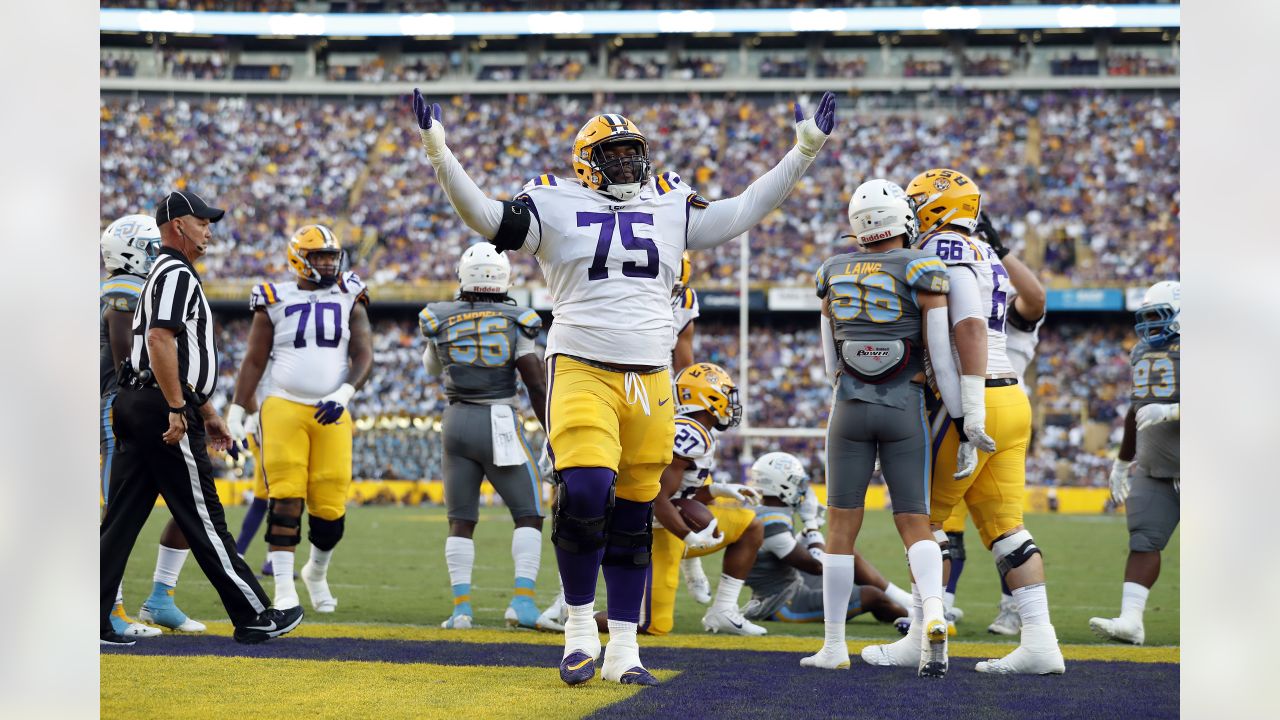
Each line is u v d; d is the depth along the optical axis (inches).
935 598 642.8
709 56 4862.2
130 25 4606.3
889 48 4810.5
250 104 4525.1
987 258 724.7
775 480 952.3
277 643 744.3
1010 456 705.6
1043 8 4439.0
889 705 541.0
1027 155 4239.7
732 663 691.4
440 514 2630.4
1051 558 1700.3
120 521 709.9
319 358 956.6
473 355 906.7
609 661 610.2
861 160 4232.3
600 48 4849.9
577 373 609.6
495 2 4817.9
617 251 609.6
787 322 3919.8
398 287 3922.2
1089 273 3873.0
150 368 701.3
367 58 4916.3
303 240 956.0
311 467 967.6
